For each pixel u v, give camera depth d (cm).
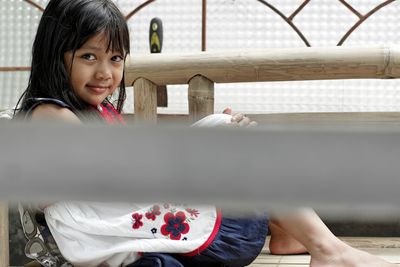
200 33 319
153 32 276
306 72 210
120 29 154
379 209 18
